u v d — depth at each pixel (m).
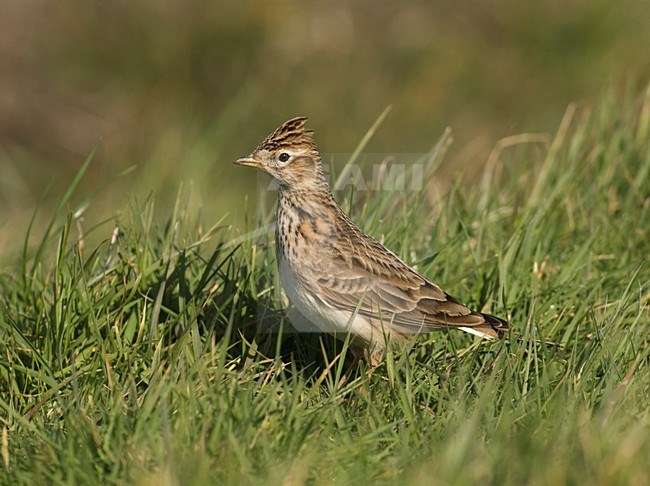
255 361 11.98
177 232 14.05
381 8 33.34
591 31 30.16
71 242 17.11
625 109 17.34
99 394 10.74
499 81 30.52
